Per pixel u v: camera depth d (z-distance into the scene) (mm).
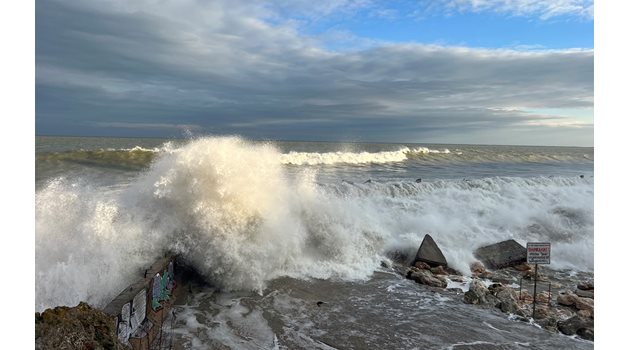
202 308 6922
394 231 11453
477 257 10680
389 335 6305
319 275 8867
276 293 7754
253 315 6758
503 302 7582
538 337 6465
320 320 6711
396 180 19234
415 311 7293
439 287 8633
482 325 6824
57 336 3699
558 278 9773
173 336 5863
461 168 28578
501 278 9633
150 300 5898
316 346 5836
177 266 7715
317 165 24672
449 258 10328
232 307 7035
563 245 11766
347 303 7516
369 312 7152
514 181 18938
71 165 19281
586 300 7895
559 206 14703
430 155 37094
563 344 6250
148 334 5426
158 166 9438
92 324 4145
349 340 6074
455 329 6621
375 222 11445
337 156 27391
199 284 7902
